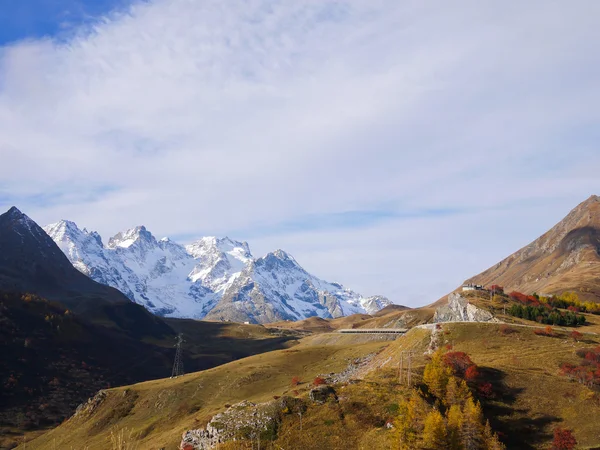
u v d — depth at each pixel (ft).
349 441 345.10
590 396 375.66
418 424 337.11
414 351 517.96
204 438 401.49
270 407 396.37
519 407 375.04
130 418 654.94
